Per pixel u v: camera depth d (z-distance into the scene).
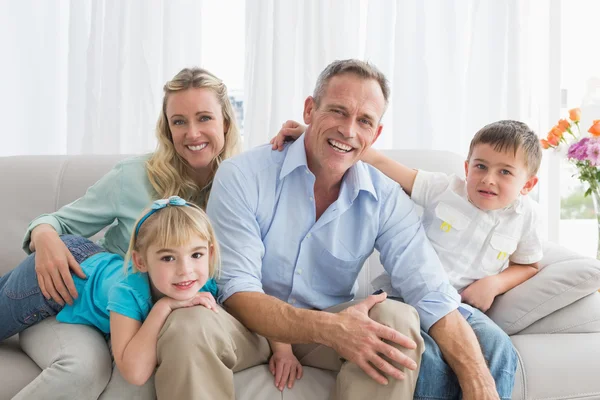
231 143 1.84
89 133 2.66
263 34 2.59
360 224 1.60
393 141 2.61
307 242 1.57
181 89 1.73
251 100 2.62
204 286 1.49
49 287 1.46
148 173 1.73
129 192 1.71
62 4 2.82
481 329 1.47
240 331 1.39
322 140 1.49
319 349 1.49
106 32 2.65
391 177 1.80
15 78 2.78
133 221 1.69
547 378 1.41
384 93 1.52
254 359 1.44
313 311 1.37
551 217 2.62
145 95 2.65
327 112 1.48
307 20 2.57
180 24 2.66
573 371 1.42
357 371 1.32
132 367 1.25
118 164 1.76
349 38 2.61
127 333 1.32
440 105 2.61
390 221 1.62
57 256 1.50
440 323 1.44
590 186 2.09
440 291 1.49
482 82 2.57
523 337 1.53
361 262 1.63
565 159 2.14
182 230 1.35
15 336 1.65
